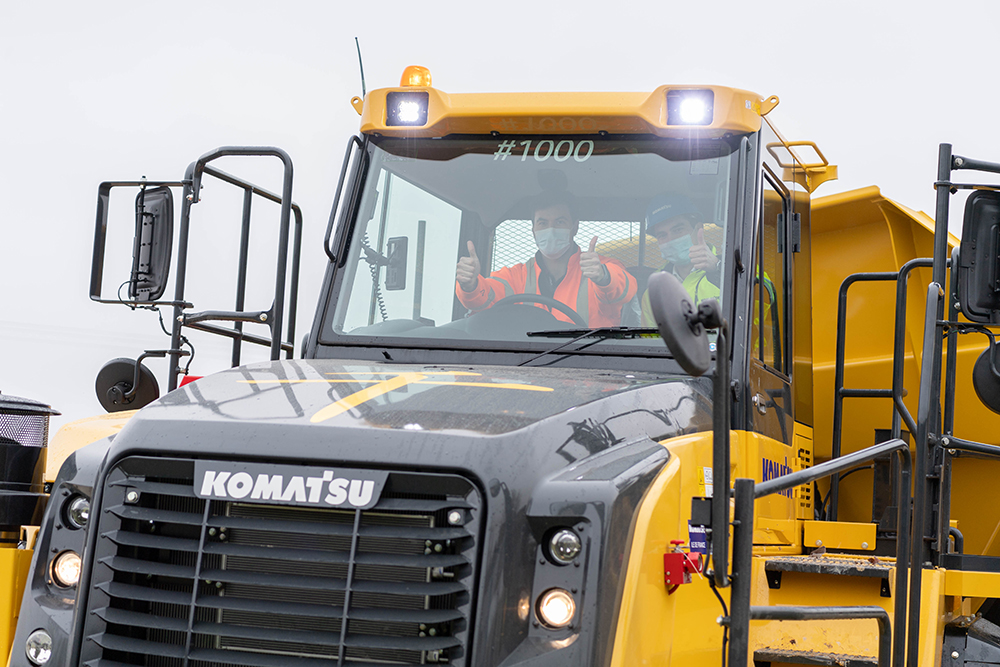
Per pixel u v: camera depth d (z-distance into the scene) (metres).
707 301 2.68
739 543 2.80
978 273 3.87
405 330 4.21
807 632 3.81
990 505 5.82
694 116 4.17
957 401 5.88
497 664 2.81
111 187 4.34
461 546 2.88
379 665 2.90
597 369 3.85
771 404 4.29
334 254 4.43
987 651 4.14
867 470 6.01
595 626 2.81
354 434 3.00
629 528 2.94
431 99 4.48
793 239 4.95
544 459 2.98
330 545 2.97
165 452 3.12
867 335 6.24
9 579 3.61
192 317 4.26
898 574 3.61
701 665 3.38
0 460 4.04
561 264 4.18
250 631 2.98
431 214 4.41
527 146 4.41
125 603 3.11
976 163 4.07
